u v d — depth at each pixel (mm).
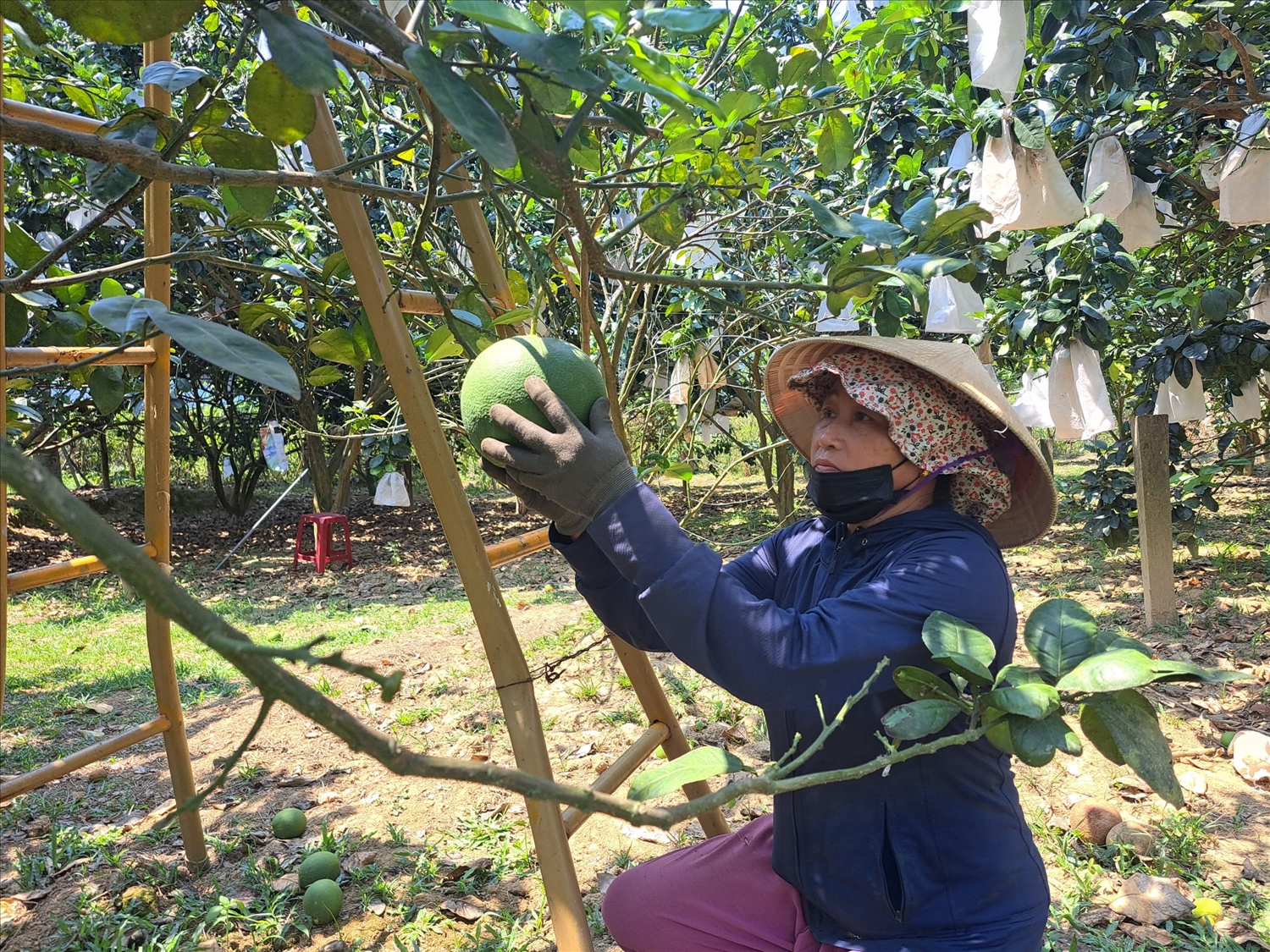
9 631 7797
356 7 938
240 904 3021
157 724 3043
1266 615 6004
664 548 1503
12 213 6820
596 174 1855
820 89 2551
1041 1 3482
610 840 3498
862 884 1646
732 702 4734
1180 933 2838
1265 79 5051
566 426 1497
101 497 14273
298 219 5230
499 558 2217
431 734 4613
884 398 1684
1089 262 4766
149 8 1081
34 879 3336
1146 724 1137
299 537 10648
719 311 5719
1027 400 5266
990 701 1158
